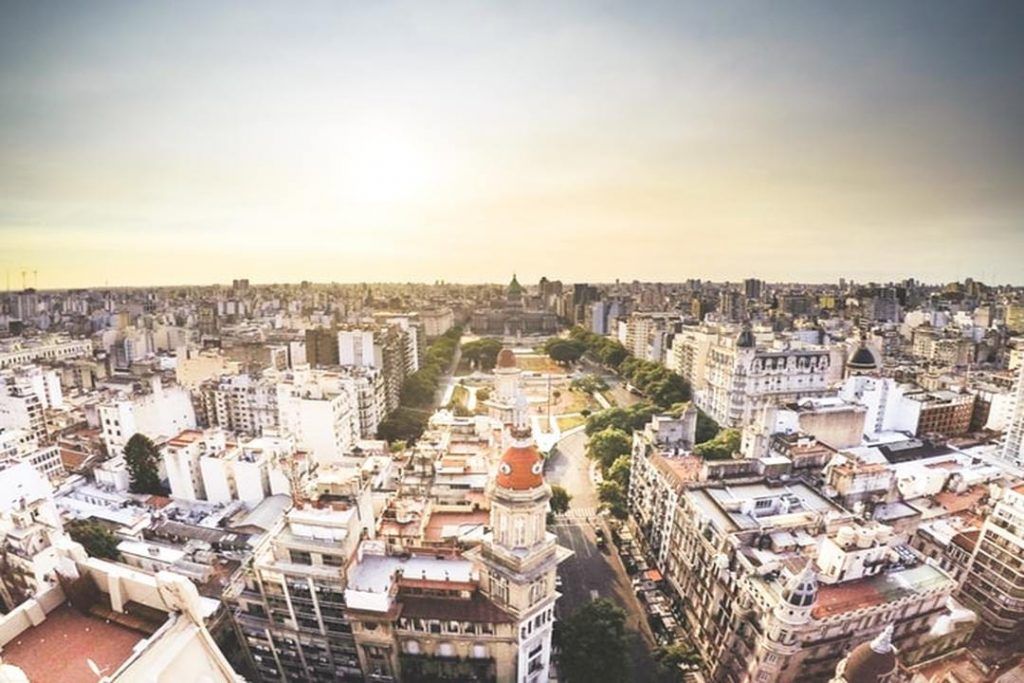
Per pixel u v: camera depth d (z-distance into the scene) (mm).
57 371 188500
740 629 73812
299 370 153875
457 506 87688
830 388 179250
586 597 99875
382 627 66375
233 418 171125
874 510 98062
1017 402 123000
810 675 69250
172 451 119938
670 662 79625
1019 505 79750
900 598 69938
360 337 185875
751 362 171000
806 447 110000
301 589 68688
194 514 117250
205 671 29859
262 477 117875
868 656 51844
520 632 66375
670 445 120062
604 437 150750
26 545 75812
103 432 140500
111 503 121250
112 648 32219
